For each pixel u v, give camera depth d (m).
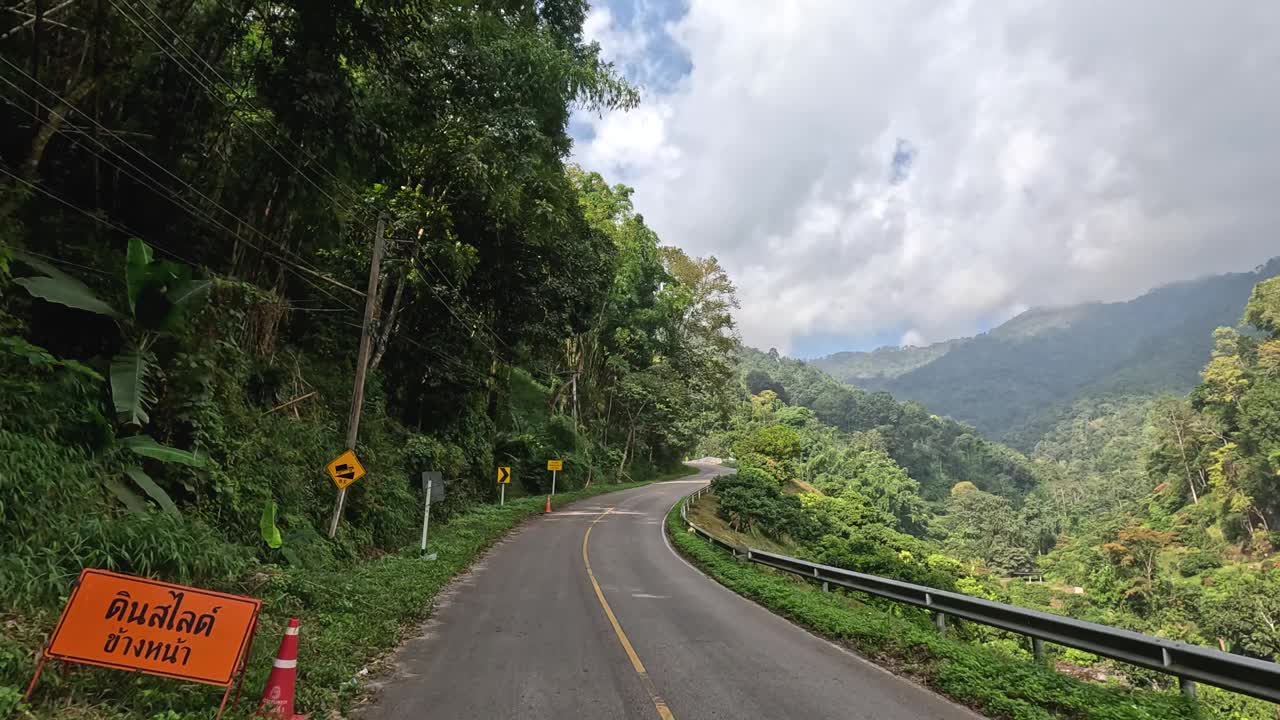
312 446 15.28
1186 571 64.44
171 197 11.80
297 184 14.07
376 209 18.53
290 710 5.25
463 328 26.38
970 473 157.88
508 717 5.81
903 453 154.12
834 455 108.44
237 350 12.43
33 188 9.18
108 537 6.79
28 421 7.43
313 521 14.41
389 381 24.72
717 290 66.19
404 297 23.64
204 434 10.71
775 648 8.88
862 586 12.61
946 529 107.75
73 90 9.99
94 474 8.06
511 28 19.89
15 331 8.82
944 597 9.99
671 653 8.34
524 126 19.92
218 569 8.18
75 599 4.62
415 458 22.50
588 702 6.29
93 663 4.54
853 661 8.34
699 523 31.86
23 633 4.89
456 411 27.48
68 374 8.41
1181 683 6.41
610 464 58.47
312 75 12.16
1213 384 82.81
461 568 15.13
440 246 20.28
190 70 11.55
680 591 13.68
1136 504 96.50
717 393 67.38
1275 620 41.25
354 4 12.25
